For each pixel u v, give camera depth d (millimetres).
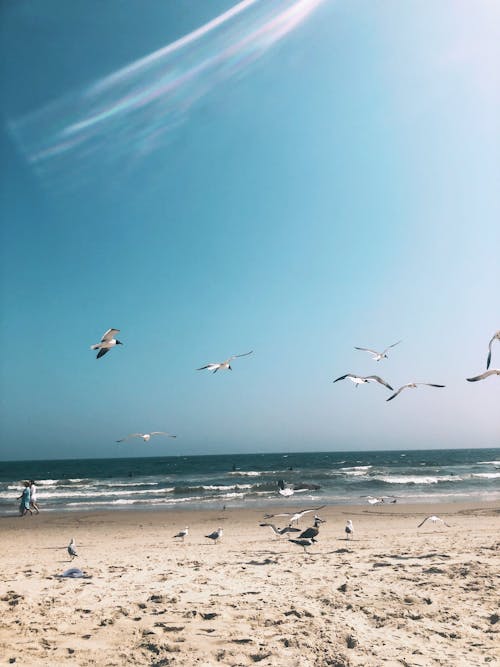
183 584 9625
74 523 22656
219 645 6320
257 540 16734
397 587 9070
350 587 9078
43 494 39688
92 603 8195
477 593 8562
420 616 7488
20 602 8219
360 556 12492
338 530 18469
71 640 6438
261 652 6109
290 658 5977
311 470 71500
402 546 13930
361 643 6426
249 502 30453
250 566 11602
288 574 10508
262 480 53594
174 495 36031
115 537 18547
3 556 14406
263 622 7191
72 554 13633
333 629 6934
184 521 22641
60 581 10141
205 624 7082
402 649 6262
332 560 12086
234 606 7957
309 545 13531
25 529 21062
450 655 6094
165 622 7145
